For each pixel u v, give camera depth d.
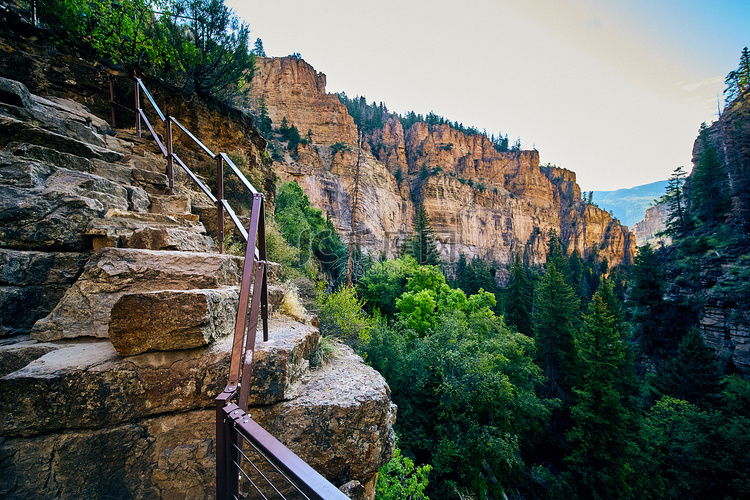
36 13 7.89
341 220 65.81
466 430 14.43
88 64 7.95
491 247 102.50
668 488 16.12
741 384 20.83
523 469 16.58
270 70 87.44
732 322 30.77
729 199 43.75
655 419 18.67
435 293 28.41
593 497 15.61
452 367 15.46
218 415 1.58
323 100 88.44
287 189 30.33
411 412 14.86
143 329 2.16
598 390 17.28
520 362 20.53
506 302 33.72
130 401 2.11
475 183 113.00
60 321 2.59
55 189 3.32
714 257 36.81
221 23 12.23
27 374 1.90
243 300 1.93
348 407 2.64
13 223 2.91
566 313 25.86
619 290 65.19
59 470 1.92
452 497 12.77
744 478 14.35
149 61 10.44
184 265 3.01
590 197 149.00
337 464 2.62
